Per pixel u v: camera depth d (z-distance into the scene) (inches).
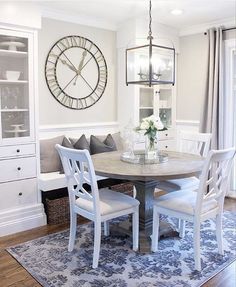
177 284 88.8
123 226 121.8
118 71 177.2
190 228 129.1
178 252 107.9
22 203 130.6
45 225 134.4
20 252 108.8
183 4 138.6
